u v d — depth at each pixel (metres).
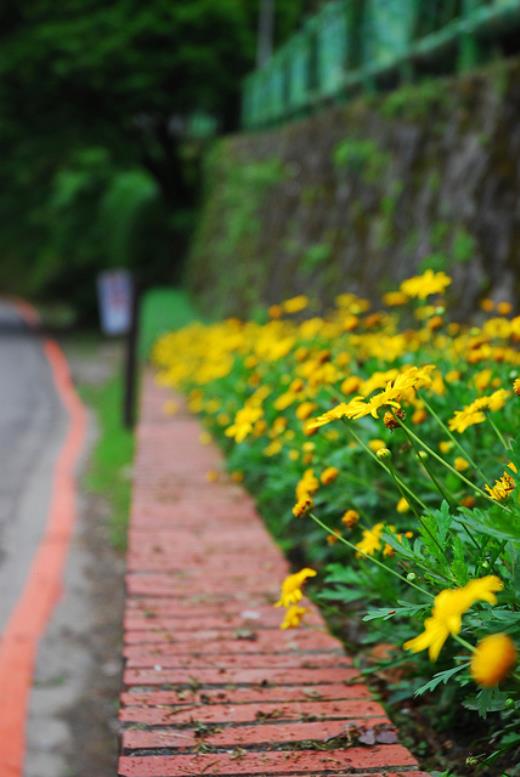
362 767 3.59
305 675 4.47
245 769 3.58
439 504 5.18
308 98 22.50
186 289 37.16
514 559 3.22
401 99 14.19
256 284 23.05
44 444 18.25
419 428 5.47
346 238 15.94
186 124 45.44
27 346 37.56
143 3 35.84
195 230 38.66
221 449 10.53
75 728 6.97
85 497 13.65
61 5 36.06
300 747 3.77
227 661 4.64
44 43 35.50
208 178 37.22
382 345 6.92
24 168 42.12
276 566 6.18
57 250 47.31
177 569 6.13
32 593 9.67
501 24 11.47
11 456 17.06
